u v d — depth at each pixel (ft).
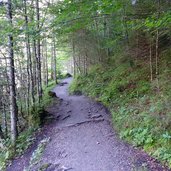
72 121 44.09
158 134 27.30
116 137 32.32
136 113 35.24
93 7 22.97
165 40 49.49
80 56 87.61
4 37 32.24
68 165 27.04
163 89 36.45
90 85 66.69
